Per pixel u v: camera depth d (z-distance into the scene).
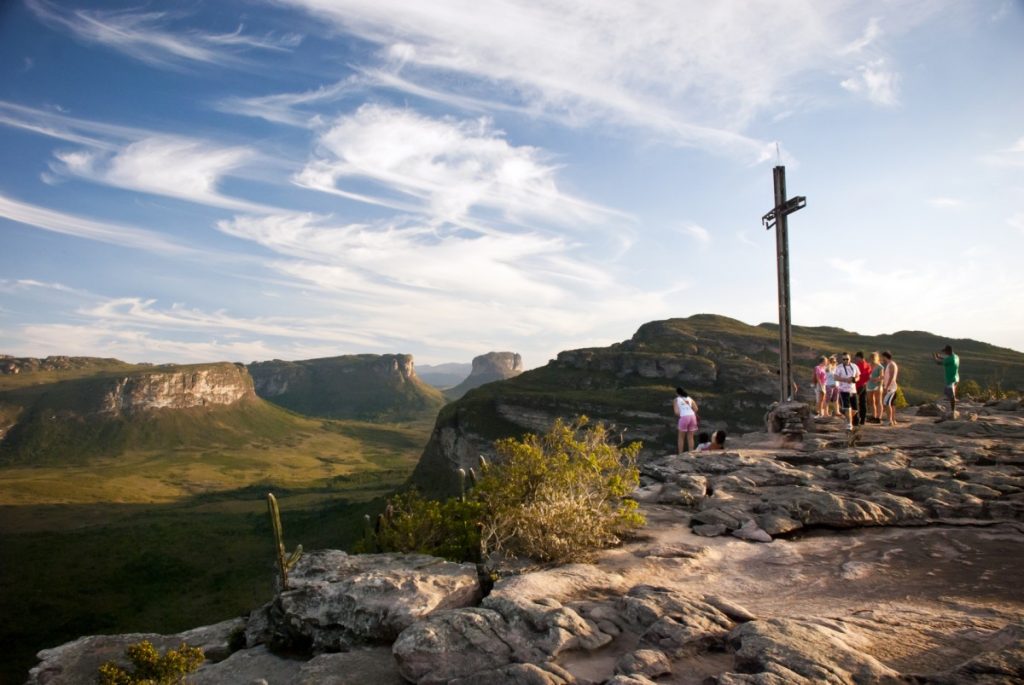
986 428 15.97
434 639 5.33
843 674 4.06
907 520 9.36
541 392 123.12
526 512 8.15
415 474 124.88
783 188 19.16
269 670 6.37
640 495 11.72
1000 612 5.66
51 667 6.96
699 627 5.13
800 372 117.94
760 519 9.52
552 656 4.96
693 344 150.00
